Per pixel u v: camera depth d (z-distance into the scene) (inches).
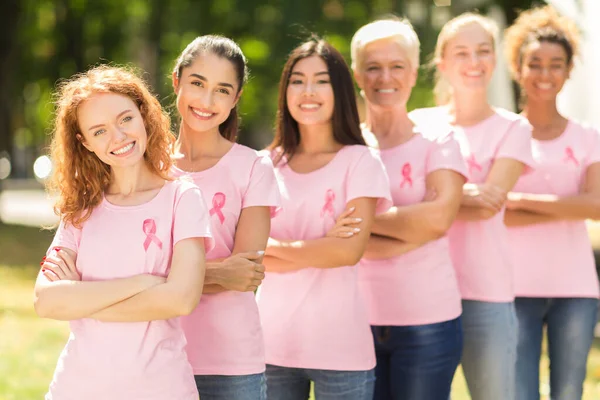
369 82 293.7
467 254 308.3
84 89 209.9
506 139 313.7
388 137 296.8
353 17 1145.4
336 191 265.9
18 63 1362.0
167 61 1373.0
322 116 268.4
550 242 333.4
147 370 204.1
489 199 299.7
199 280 206.4
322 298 260.2
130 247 210.4
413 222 278.2
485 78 318.0
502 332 305.0
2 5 1205.7
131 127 210.5
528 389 336.2
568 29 348.5
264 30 1149.7
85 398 203.5
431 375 279.3
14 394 413.1
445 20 991.0
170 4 1286.9
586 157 343.6
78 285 205.0
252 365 238.5
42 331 565.3
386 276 283.6
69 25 1396.4
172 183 216.8
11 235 1095.0
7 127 1243.8
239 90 246.5
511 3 759.7
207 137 246.5
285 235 270.1
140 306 201.5
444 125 294.0
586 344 335.3
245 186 243.1
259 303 269.9
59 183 218.8
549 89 342.0
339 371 257.3
